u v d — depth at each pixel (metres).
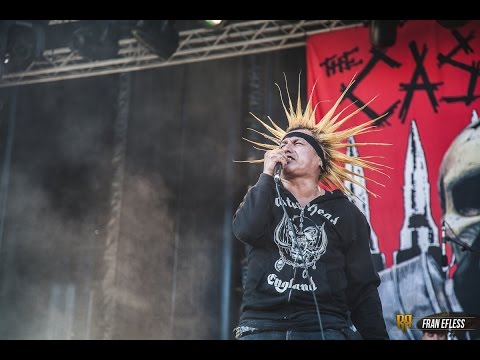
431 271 5.89
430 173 6.14
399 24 6.61
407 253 5.97
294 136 2.51
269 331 2.23
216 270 7.65
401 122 6.34
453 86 6.35
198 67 8.27
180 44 7.54
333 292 2.29
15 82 8.20
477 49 6.40
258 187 2.35
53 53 7.89
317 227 2.34
